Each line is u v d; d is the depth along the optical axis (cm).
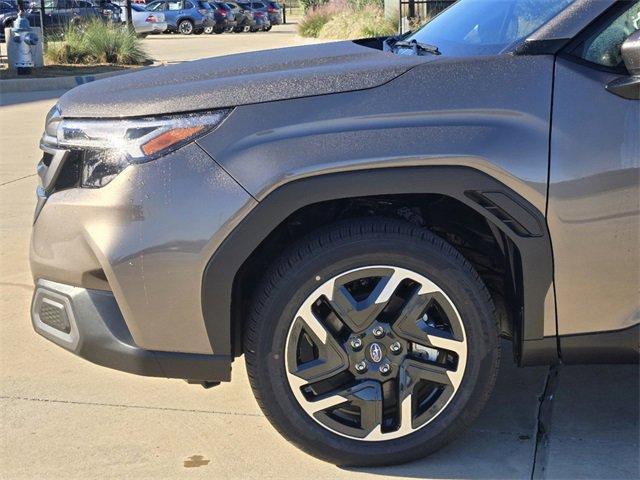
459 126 283
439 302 295
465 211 312
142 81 321
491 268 323
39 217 314
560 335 297
